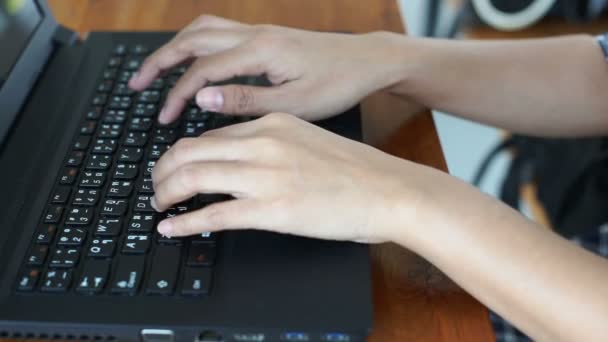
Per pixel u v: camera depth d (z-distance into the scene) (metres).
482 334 0.38
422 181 0.39
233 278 0.37
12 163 0.45
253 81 0.52
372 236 0.38
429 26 1.17
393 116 0.53
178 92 0.48
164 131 0.47
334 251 0.38
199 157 0.39
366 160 0.40
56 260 0.38
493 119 0.53
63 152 0.45
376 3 0.65
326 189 0.38
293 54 0.48
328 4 0.65
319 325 0.35
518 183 1.15
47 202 0.41
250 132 0.41
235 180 0.38
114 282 0.36
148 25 0.62
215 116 0.49
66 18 0.63
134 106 0.50
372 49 0.50
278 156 0.39
